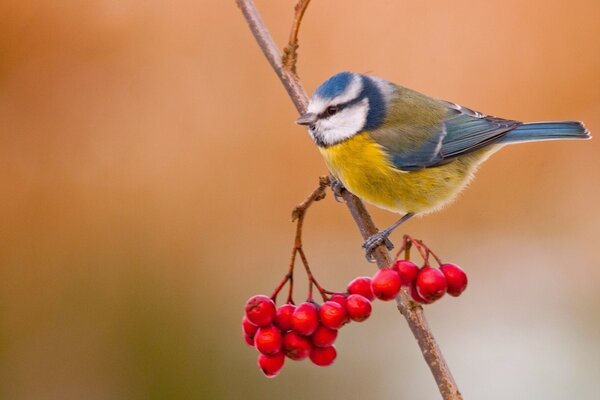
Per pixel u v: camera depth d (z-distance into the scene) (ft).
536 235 42.60
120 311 40.29
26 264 40.75
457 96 43.42
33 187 41.63
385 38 43.52
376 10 43.57
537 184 43.04
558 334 38.81
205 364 38.88
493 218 42.86
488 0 43.73
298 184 42.45
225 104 42.93
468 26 43.60
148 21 42.75
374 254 24.91
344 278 41.09
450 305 40.45
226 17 43.09
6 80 41.96
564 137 29.45
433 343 20.57
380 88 28.99
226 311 40.34
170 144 42.47
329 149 28.09
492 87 43.52
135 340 39.68
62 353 39.42
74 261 40.98
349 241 42.11
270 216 42.19
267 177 42.47
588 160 42.88
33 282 40.55
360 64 43.52
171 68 42.96
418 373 36.94
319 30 43.45
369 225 25.72
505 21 43.73
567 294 40.47
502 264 41.68
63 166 41.98
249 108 42.88
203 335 39.88
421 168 28.63
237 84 43.01
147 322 40.09
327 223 42.24
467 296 40.75
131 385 38.65
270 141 42.65
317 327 20.52
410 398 36.22
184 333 39.86
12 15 41.81
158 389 38.34
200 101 42.88
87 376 39.04
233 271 41.39
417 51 43.57
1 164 41.60
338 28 43.50
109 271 40.83
